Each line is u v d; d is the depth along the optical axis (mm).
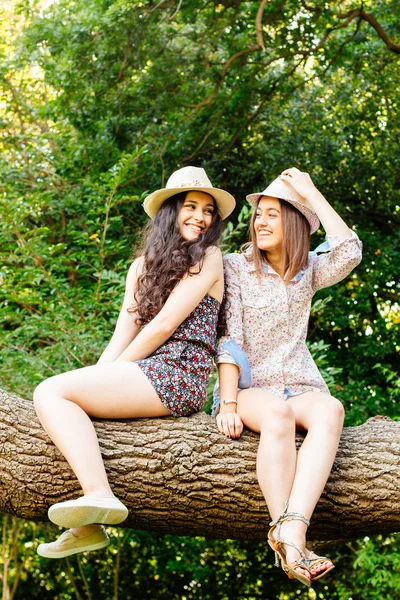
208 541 8617
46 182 7496
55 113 7895
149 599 8719
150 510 2379
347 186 9320
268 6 7711
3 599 8000
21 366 4914
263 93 8562
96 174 7539
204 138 8453
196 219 2672
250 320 2670
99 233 5672
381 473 2381
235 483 2354
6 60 8469
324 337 9141
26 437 2377
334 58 8156
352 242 2648
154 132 7898
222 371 2564
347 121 9336
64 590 8695
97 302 5184
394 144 9328
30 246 5250
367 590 7102
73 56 7328
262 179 9039
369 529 2430
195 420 2482
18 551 8250
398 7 8023
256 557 8820
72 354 4965
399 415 7613
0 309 4969
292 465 2316
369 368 8805
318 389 2643
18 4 7695
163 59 7711
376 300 9219
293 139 8859
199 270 2535
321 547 7207
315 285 2758
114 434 2396
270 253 2762
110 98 7844
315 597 8578
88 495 2164
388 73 8875
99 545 2359
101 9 7086
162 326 2457
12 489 2373
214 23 7785
